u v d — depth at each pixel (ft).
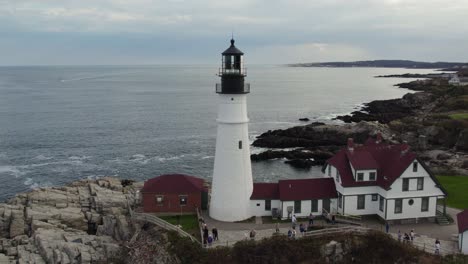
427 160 280.92
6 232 173.99
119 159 316.81
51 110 568.82
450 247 133.80
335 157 166.09
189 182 168.76
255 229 148.25
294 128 376.89
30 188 254.88
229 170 154.40
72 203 191.42
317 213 159.33
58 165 301.22
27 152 335.88
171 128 443.73
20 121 475.72
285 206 156.76
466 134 320.29
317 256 130.41
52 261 141.69
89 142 371.76
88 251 146.30
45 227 166.09
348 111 586.45
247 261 129.49
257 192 160.66
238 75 146.30
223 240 139.13
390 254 129.08
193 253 131.34
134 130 429.79
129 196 194.08
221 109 152.46
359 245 131.75
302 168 291.58
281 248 130.82
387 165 158.71
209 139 385.91
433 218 155.22
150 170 289.74
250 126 459.32
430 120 378.94
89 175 279.08
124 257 146.30
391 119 456.04
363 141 348.79
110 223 168.96
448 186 199.93
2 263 142.31
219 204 157.07
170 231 145.79
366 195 156.66
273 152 314.76
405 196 151.64
